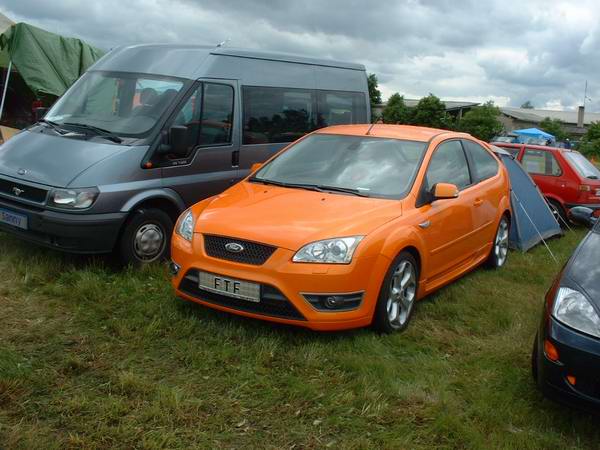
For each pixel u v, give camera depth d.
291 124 8.36
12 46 11.50
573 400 3.70
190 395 3.93
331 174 5.86
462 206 6.26
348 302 4.72
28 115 14.00
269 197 5.45
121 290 5.61
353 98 9.52
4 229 6.27
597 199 11.52
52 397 3.80
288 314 4.66
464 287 6.64
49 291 5.48
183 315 5.19
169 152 6.60
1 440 3.32
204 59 7.27
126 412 3.68
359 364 4.45
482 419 3.90
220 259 4.82
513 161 9.66
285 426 3.70
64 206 5.80
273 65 8.17
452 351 4.98
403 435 3.67
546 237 9.77
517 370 4.65
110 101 6.99
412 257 5.33
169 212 6.70
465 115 57.00
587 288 3.90
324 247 4.66
